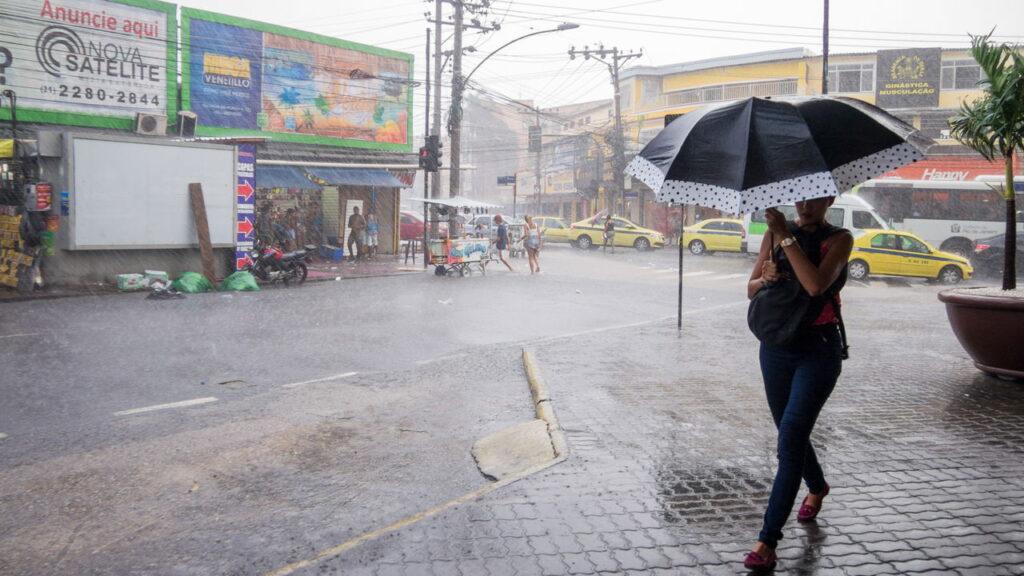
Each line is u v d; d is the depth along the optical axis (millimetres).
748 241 29781
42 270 16250
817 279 3379
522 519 4066
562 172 61875
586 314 14477
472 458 5852
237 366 9312
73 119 20062
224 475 5430
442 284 19594
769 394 3703
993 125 7438
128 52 21047
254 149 19422
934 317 13398
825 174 3098
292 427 6684
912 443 5441
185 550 4152
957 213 28844
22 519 4602
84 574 3861
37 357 9609
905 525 3934
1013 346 7379
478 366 9352
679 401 6918
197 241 18281
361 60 27391
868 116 3357
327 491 5117
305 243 26625
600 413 6461
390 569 3482
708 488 4555
